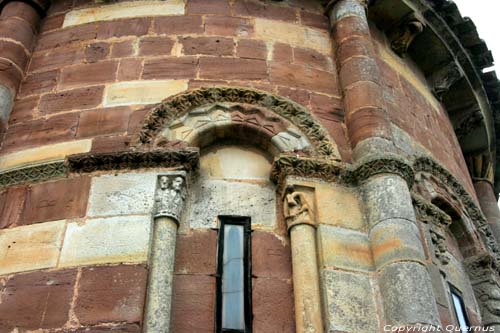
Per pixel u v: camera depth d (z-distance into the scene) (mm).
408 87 10484
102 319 6070
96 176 7273
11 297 6367
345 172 7555
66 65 8945
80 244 6668
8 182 7391
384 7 10758
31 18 9648
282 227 7242
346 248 6883
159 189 7082
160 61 8758
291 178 7391
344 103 8641
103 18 9586
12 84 8680
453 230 9148
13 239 6840
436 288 7422
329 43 9656
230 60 8867
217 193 7465
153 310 6133
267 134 7941
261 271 6840
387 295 6449
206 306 6527
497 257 9430
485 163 12789
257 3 9859
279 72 8883
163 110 7980
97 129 7938
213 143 7996
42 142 7922
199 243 6992
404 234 6832
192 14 9492
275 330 6422
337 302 6398
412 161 8812
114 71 8680
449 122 11703
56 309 6211
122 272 6391
